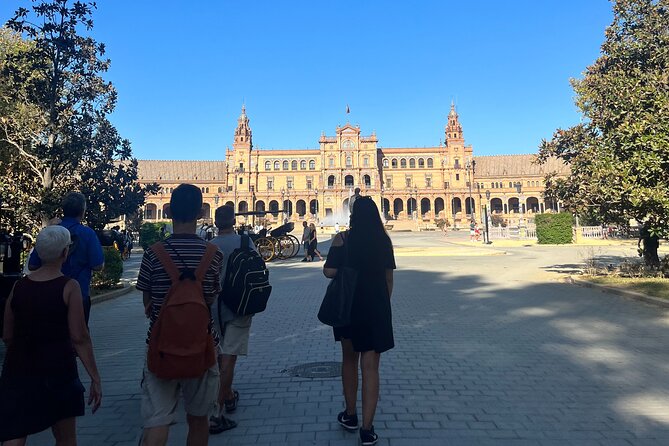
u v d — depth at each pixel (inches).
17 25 431.2
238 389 210.1
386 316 159.6
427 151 4921.3
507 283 574.9
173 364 112.5
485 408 182.9
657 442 150.2
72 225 207.5
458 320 358.6
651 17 538.9
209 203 4997.5
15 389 118.8
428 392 202.2
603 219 536.7
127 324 377.4
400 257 1040.8
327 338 312.2
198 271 122.3
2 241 264.2
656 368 232.7
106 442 160.1
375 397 151.9
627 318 354.9
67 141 464.4
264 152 4867.1
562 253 1101.7
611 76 535.5
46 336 121.3
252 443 154.8
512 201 5022.1
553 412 177.6
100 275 537.6
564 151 598.9
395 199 4945.9
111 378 235.9
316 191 4643.2
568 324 338.3
